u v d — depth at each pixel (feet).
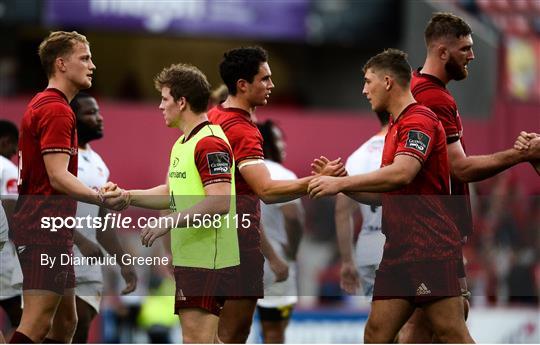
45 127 69.15
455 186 75.56
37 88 178.40
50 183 69.77
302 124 170.30
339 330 110.32
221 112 75.51
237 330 76.54
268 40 176.65
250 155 73.67
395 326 70.79
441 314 70.13
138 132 161.27
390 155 70.18
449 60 74.49
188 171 69.87
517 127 180.75
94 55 183.62
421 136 68.13
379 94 70.18
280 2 173.58
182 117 70.54
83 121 86.02
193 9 171.01
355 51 190.39
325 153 170.60
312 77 191.42
